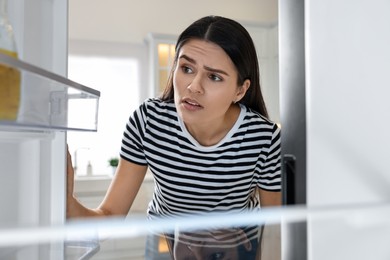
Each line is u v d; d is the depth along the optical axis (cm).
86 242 36
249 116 91
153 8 273
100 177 238
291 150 38
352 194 37
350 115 37
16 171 47
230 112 90
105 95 272
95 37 267
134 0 270
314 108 36
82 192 225
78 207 69
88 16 265
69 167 65
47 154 52
